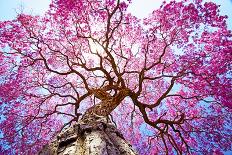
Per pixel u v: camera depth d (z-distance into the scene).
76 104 12.82
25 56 13.67
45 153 6.62
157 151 17.05
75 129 7.13
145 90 16.97
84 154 5.69
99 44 12.78
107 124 7.57
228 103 13.66
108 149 6.01
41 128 14.27
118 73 12.73
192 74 13.45
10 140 13.78
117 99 11.15
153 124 12.80
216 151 15.08
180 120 12.81
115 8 12.53
